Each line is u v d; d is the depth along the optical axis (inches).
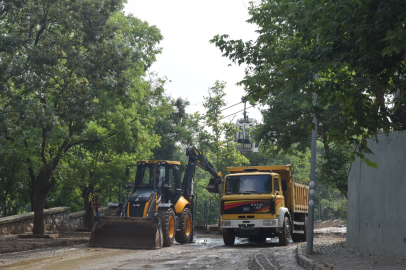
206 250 617.3
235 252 565.3
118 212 753.0
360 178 553.0
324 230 1257.4
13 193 1103.6
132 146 951.0
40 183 828.6
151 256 528.4
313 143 514.3
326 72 385.4
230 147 1428.4
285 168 768.9
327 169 933.8
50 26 799.7
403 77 365.7
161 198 783.1
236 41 444.5
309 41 390.6
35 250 614.9
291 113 984.9
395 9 304.8
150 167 797.9
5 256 527.5
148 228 661.9
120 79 789.2
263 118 1059.3
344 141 379.6
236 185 733.3
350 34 354.0
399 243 431.2
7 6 707.4
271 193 711.7
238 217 711.1
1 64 632.4
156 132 1862.7
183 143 1934.1
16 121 663.1
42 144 796.0
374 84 353.4
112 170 1114.1
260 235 742.5
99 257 517.7
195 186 1977.1
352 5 303.1
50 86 730.8
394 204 446.0
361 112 358.9
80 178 996.6
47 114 681.6
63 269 409.1
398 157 441.4
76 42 781.9
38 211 823.7
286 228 723.4
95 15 765.3
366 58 334.6
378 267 359.9
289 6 306.8
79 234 903.7
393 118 377.7
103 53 765.9
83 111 738.2
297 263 438.6
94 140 884.0
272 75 374.3
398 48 289.1
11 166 863.1
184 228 790.5
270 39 426.6
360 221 545.3
